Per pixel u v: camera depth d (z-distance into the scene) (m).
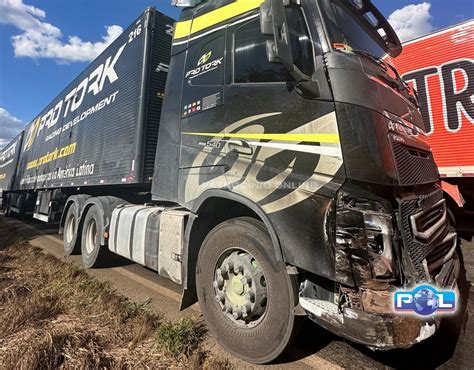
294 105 2.28
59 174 7.58
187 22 3.75
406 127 2.46
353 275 1.82
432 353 2.53
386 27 3.60
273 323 2.22
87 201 5.57
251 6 2.92
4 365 2.22
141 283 4.35
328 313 1.90
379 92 2.24
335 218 1.90
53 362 2.24
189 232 2.96
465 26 5.77
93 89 6.27
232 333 2.48
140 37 4.68
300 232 2.04
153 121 4.43
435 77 6.12
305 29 2.38
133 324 2.89
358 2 3.13
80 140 6.55
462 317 3.12
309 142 2.14
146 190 5.40
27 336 2.54
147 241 3.67
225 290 2.60
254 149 2.47
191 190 3.07
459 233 5.88
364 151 1.94
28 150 11.68
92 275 4.70
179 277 3.02
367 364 2.39
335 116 2.04
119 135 4.83
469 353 2.51
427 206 2.41
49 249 6.85
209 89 3.10
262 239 2.33
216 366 2.27
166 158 3.58
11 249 6.19
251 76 2.69
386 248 1.81
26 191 12.45
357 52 2.45
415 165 2.38
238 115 2.69
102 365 2.23
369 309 1.75
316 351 2.57
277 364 2.39
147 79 4.41
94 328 2.76
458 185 5.95
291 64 2.12
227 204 2.80
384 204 1.88
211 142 2.92
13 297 3.42
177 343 2.52
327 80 2.12
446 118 5.96
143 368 2.24
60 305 3.26
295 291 2.12
